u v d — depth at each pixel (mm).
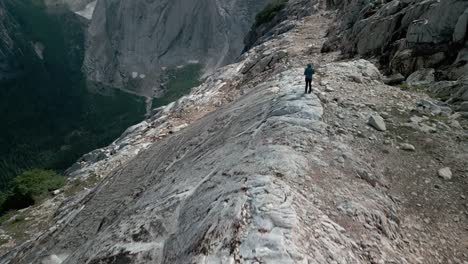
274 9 79062
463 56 20797
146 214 13609
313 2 62469
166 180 16938
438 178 13500
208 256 9164
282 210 9789
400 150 14859
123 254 11773
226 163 13711
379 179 13031
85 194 30625
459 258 10555
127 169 25000
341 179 12266
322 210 10594
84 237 19594
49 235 23453
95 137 120875
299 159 12633
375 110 17797
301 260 8438
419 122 16859
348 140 14836
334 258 8938
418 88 21000
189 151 19516
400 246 10516
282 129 14969
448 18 21781
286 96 18141
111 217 19125
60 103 142250
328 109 17203
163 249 11133
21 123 121125
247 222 9562
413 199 12516
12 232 30531
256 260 8477
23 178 39219
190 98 43844
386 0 31391
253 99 21266
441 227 11555
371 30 28062
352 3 35219
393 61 24016
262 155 12977
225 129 18672
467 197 12695
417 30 23281
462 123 17062
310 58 33844
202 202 11727
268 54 41625
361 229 10344
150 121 45188
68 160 103125
